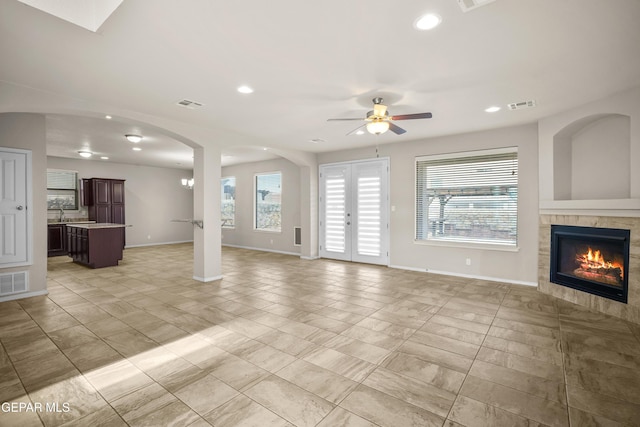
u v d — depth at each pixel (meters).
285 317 3.64
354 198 6.96
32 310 3.87
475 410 2.02
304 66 2.90
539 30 2.30
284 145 6.56
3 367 2.54
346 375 2.43
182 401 2.11
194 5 2.01
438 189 5.86
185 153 7.70
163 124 4.59
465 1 1.95
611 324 3.41
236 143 5.59
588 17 2.14
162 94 3.61
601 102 3.74
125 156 8.17
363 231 6.86
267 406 2.06
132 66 2.89
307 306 4.02
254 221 9.21
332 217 7.37
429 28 2.28
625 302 3.53
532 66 2.89
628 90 3.48
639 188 3.42
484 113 4.31
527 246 4.94
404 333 3.20
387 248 6.51
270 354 2.76
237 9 2.05
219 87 3.40
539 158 4.60
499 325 3.39
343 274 5.82
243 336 3.13
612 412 1.99
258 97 3.70
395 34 2.36
